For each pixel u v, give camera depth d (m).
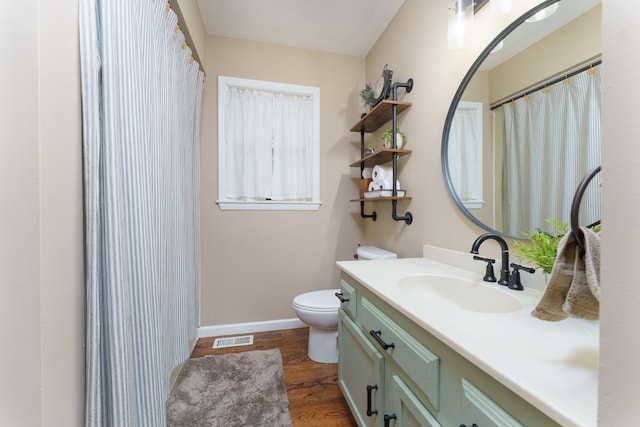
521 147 0.98
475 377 0.54
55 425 0.59
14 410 0.53
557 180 0.85
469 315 0.69
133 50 0.89
